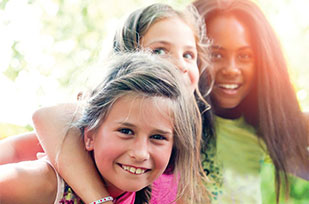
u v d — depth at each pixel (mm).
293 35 3969
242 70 2164
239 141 2246
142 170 1316
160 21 1832
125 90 1302
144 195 1618
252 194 2213
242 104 2256
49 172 1390
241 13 2150
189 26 1916
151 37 1805
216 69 2143
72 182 1377
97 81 1400
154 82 1330
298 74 3902
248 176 2223
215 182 2143
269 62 2189
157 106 1301
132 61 1413
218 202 2129
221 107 2205
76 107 1504
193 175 1582
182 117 1384
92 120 1359
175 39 1808
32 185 1333
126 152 1291
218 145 2199
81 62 3150
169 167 1588
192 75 1833
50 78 3205
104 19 3510
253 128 2268
